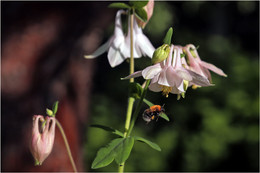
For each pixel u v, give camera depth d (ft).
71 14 21.06
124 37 14.23
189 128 43.75
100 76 54.90
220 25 69.72
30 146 13.11
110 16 21.93
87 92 23.34
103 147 11.97
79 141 22.99
